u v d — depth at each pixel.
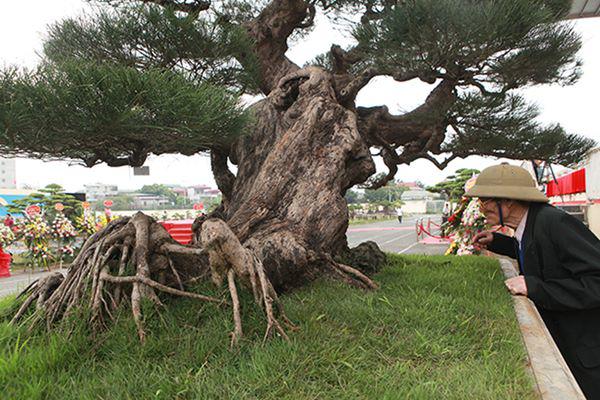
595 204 13.78
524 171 2.92
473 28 4.81
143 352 2.80
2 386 2.34
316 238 4.88
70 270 3.83
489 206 2.97
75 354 2.82
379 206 79.38
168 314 3.28
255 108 6.13
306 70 5.95
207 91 3.73
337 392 2.31
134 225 3.99
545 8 5.51
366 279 4.77
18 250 18.28
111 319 3.35
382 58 5.47
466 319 3.47
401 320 3.40
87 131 3.27
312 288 4.47
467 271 5.98
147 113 3.38
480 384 2.32
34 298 3.79
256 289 3.34
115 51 5.55
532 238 2.77
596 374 2.59
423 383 2.33
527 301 4.30
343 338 3.02
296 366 2.58
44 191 19.45
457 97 7.07
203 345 2.84
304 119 5.43
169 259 3.93
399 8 5.14
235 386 2.36
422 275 5.45
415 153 7.79
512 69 6.07
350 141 5.37
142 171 5.15
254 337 3.08
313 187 5.10
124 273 3.65
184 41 5.39
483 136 7.68
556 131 7.62
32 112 3.05
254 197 5.11
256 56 6.37
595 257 2.46
